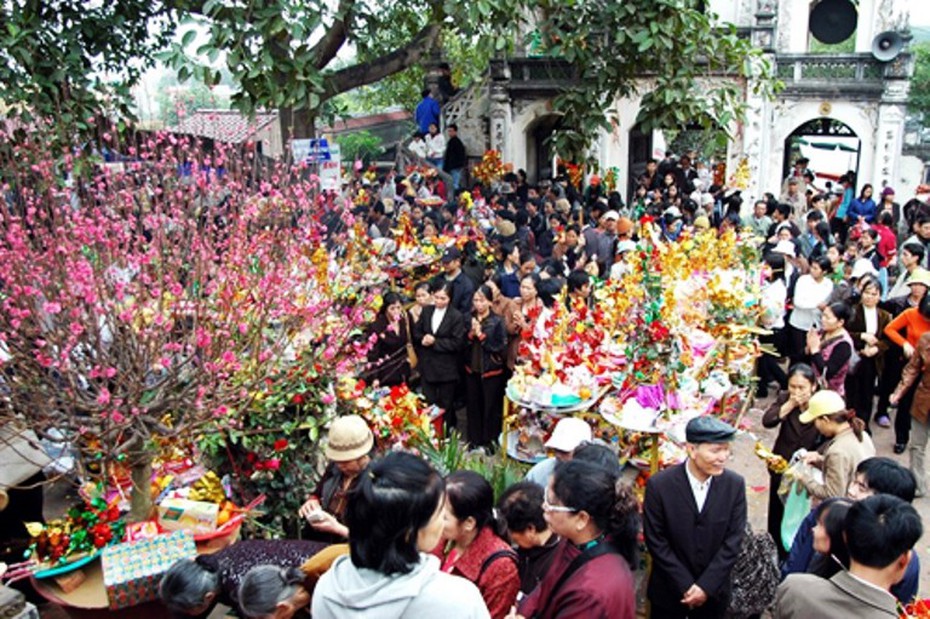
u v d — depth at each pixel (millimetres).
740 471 7340
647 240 6305
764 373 9062
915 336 7277
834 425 4754
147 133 5395
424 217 11328
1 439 4242
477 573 3504
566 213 12875
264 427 4922
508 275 8781
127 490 4426
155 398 4160
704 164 22141
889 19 19172
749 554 4531
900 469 3891
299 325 4723
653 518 4352
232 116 9672
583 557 3176
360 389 5312
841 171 23062
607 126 12555
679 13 11070
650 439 5691
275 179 5098
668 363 5500
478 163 19672
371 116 27109
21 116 5871
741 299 6973
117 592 3801
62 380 4047
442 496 2502
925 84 30281
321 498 4570
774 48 18250
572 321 6227
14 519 4949
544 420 6309
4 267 3824
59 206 4152
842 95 18547
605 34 12164
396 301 7375
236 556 3604
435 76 20266
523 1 10438
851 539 3002
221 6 9031
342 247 6512
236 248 4398
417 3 11305
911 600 3547
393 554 2406
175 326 4320
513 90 19047
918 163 21844
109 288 3855
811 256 10023
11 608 3568
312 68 9742
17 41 8094
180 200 4590
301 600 3236
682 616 4434
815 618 3053
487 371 7457
